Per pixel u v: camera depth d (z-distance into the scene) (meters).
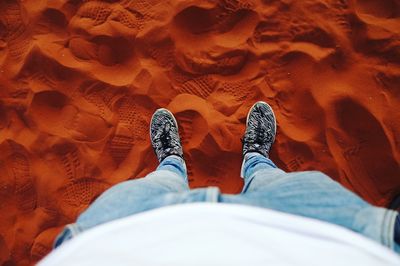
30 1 1.72
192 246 0.60
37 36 1.70
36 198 1.66
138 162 1.65
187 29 1.67
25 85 1.69
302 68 1.61
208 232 0.62
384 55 1.58
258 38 1.64
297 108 1.62
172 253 0.60
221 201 0.77
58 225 1.65
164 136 1.60
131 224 0.67
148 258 0.59
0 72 1.70
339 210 0.78
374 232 0.71
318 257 0.60
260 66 1.64
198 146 1.64
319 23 1.62
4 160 1.69
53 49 1.68
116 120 1.66
